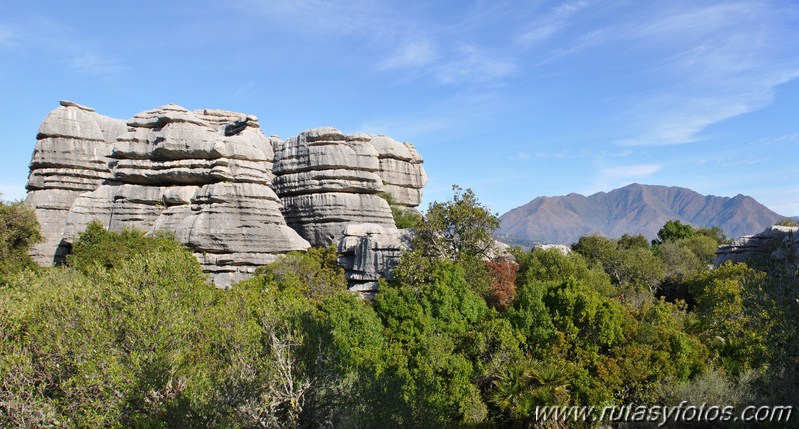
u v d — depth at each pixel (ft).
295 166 238.27
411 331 116.57
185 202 203.72
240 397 71.92
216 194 195.42
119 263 165.58
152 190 208.74
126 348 81.92
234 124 255.50
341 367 83.71
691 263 226.17
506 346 106.52
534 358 107.55
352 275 167.63
